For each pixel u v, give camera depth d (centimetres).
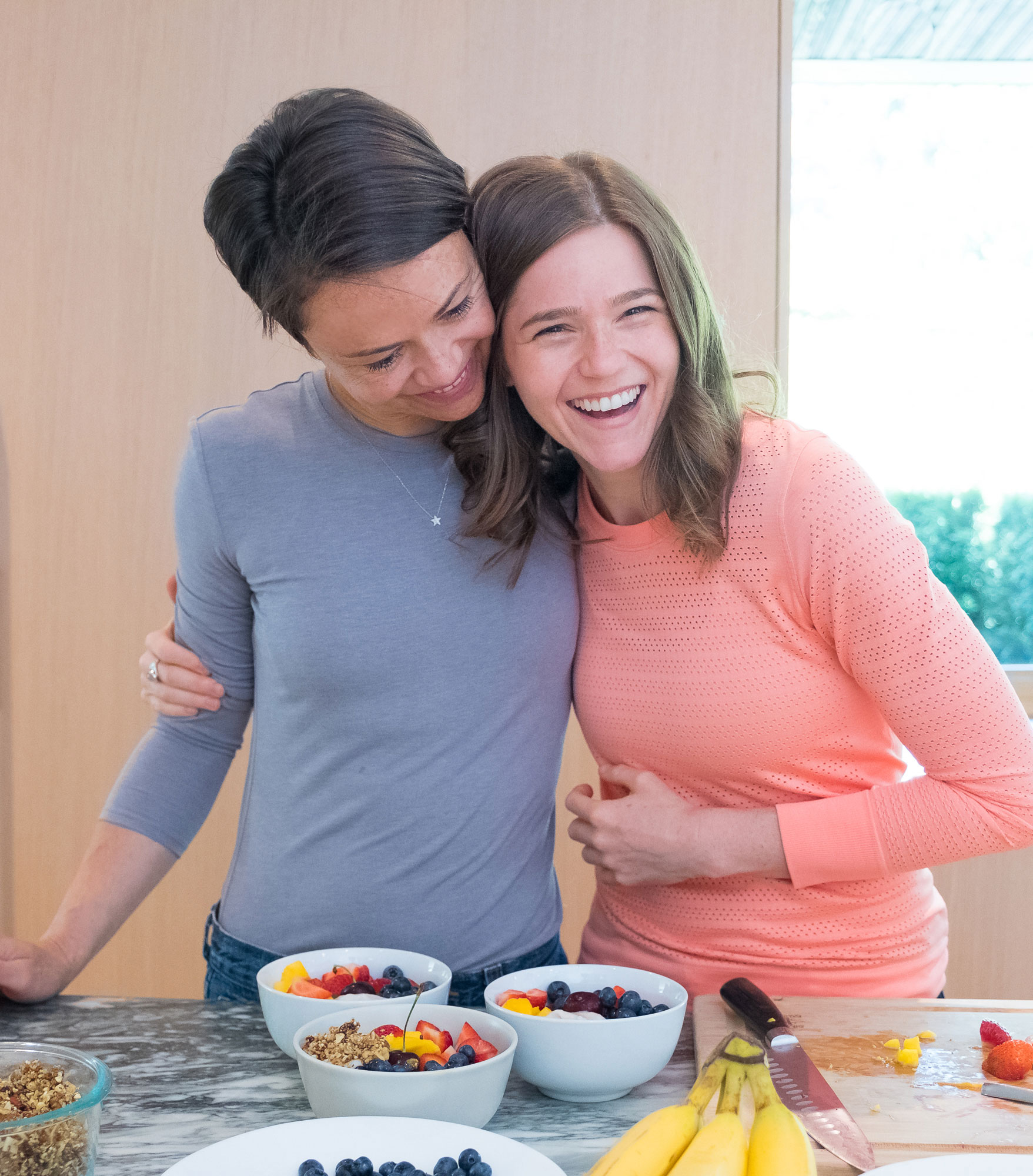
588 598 128
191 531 127
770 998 105
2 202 225
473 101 218
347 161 96
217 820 226
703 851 115
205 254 222
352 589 120
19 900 231
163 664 134
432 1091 81
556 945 130
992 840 109
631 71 217
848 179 245
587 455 114
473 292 105
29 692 230
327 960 109
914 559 109
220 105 220
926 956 123
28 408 228
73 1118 74
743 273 217
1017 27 229
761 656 116
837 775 120
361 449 123
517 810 124
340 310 101
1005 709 109
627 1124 87
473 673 121
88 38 221
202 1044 105
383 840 121
